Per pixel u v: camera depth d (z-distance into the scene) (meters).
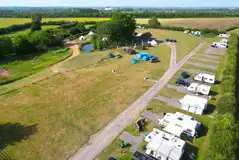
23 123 29.36
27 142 25.45
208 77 42.38
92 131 27.44
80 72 49.78
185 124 26.38
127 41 81.50
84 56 64.88
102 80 44.50
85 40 93.44
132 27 82.25
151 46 75.00
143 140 25.42
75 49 76.31
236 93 37.19
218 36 92.75
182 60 57.84
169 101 35.09
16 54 69.31
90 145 24.78
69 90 39.84
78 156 23.05
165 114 30.62
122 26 76.69
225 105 28.38
